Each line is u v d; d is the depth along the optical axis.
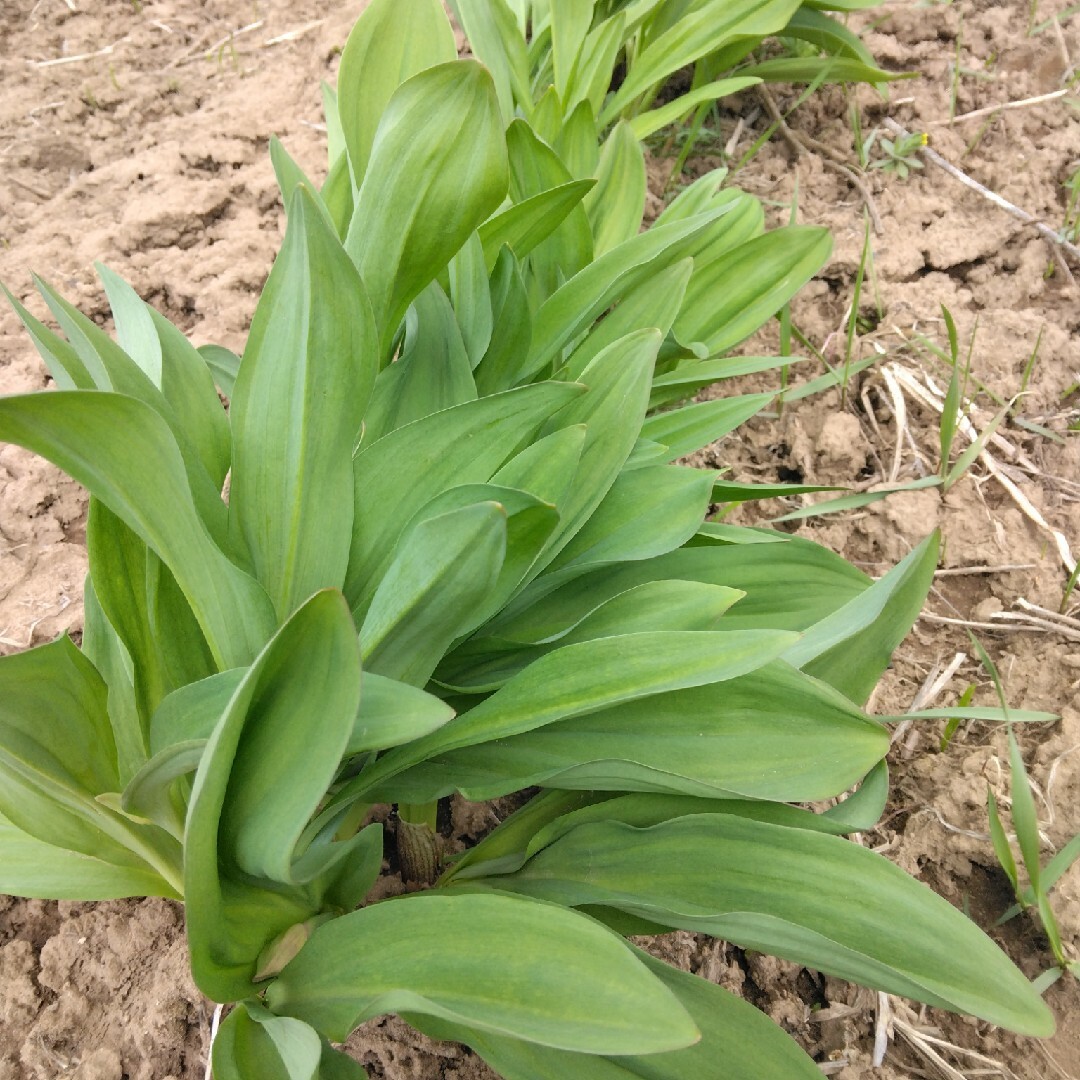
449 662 0.49
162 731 0.36
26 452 0.77
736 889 0.41
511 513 0.41
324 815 0.43
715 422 0.62
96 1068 0.50
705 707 0.44
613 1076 0.40
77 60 1.13
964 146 1.06
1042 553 0.75
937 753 0.65
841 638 0.43
